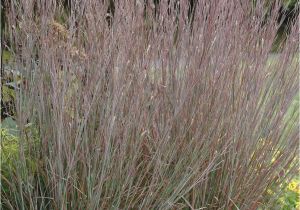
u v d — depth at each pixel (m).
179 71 2.17
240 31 2.24
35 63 1.99
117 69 1.88
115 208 1.88
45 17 1.98
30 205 1.86
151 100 2.11
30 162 1.96
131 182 1.91
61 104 1.85
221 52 2.18
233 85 2.18
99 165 1.90
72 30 1.98
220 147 2.21
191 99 2.17
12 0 2.02
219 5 2.22
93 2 2.12
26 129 2.11
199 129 2.15
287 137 2.38
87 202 1.89
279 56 2.30
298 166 2.39
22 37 2.05
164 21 2.25
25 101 1.98
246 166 2.25
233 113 2.20
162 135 2.06
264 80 2.28
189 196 2.23
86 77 2.03
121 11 2.07
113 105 1.82
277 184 2.40
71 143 1.92
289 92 2.28
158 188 1.97
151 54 2.15
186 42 2.20
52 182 1.87
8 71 2.34
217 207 2.24
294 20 2.39
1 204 1.92
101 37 2.08
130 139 2.01
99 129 1.92
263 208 2.40
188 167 2.02
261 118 2.28
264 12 2.35
